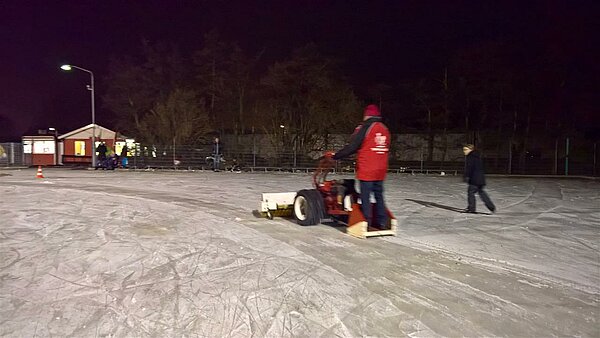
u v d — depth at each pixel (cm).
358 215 843
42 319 469
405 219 1066
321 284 575
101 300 520
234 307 500
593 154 2997
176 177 2369
